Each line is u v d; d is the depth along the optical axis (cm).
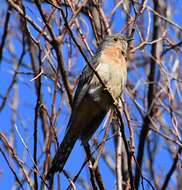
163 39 1299
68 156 1000
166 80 1257
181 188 1303
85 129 1138
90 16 1140
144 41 1192
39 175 922
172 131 1231
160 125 1326
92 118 1165
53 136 1025
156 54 1349
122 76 1218
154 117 1322
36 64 1362
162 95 1346
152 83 1328
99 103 1173
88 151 1022
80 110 1154
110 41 1244
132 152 965
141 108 1262
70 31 927
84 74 1206
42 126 1135
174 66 1319
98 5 1181
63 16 922
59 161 970
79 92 1186
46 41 1084
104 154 1351
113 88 1203
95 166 943
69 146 1062
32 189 905
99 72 1200
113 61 1217
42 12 982
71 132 1108
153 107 1323
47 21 989
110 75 1202
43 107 995
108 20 1222
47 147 973
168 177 1242
